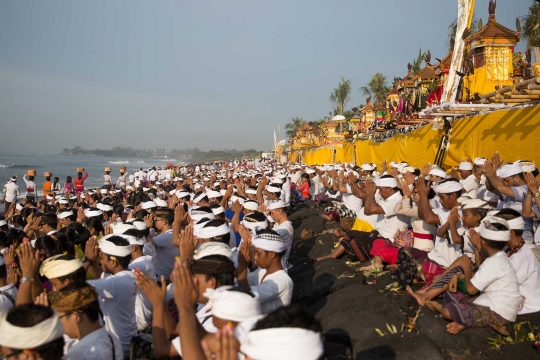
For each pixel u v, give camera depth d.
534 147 9.71
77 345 4.00
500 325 5.40
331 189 18.39
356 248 8.70
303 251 10.91
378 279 7.72
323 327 6.16
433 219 6.85
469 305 5.42
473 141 12.60
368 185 8.19
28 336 3.11
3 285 5.82
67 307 3.99
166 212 8.53
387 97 26.23
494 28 13.35
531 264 5.79
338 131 43.03
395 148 20.55
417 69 31.67
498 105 11.62
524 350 5.08
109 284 5.27
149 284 3.98
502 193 8.01
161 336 3.93
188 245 5.61
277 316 2.80
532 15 16.91
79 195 20.31
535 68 10.45
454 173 11.44
